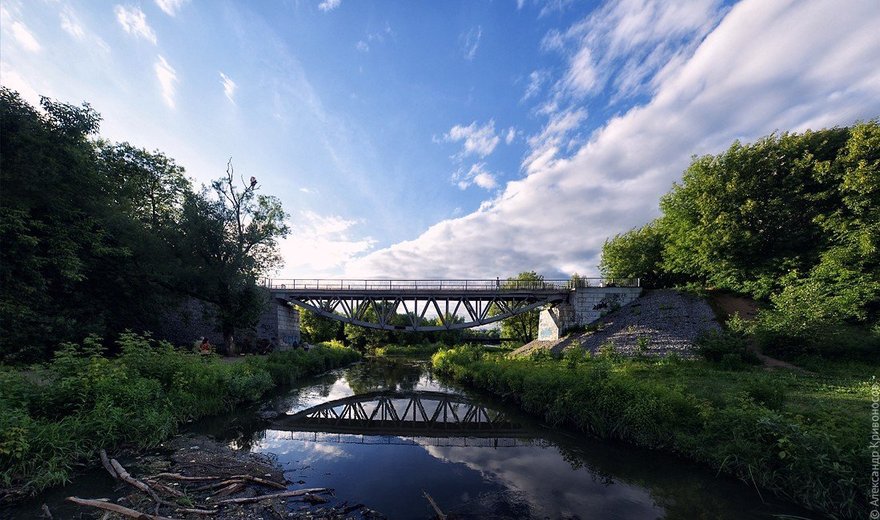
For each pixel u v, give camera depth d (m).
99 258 16.45
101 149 22.12
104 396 7.89
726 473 7.08
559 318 33.09
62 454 6.48
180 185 27.42
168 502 5.71
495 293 32.25
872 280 17.45
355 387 21.25
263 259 28.28
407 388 21.11
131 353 10.65
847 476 5.29
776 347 16.59
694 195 30.08
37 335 12.63
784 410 7.73
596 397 10.60
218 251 23.75
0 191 11.92
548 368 15.16
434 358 33.72
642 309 28.27
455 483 7.25
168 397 10.19
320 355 28.81
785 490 6.10
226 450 8.66
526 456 8.99
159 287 20.84
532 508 6.14
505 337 58.38
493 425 12.34
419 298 32.31
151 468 7.00
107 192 18.03
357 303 33.88
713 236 26.03
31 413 7.09
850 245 18.92
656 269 33.44
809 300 16.03
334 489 6.88
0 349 11.30
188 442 8.85
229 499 5.98
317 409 14.88
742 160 26.44
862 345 15.01
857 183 19.36
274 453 9.03
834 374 13.52
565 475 7.66
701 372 14.66
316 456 8.92
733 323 18.14
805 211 22.95
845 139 23.77
